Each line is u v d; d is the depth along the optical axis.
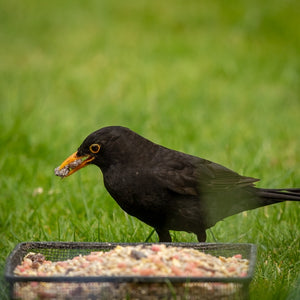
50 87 19.19
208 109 16.88
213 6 29.03
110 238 8.70
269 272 7.60
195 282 5.85
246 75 20.36
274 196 8.10
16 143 13.05
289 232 8.95
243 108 17.17
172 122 15.22
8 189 10.80
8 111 15.62
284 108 17.39
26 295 6.00
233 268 6.25
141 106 16.70
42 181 11.23
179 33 26.11
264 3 28.50
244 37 25.25
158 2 30.48
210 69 20.88
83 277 5.89
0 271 7.13
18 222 9.45
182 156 8.00
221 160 12.59
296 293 6.62
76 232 9.09
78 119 15.77
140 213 7.84
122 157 7.78
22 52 24.08
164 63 21.70
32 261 6.85
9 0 31.66
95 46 24.30
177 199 7.73
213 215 7.96
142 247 6.77
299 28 25.97
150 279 5.86
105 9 29.84
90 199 10.18
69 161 7.96
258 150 12.85
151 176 7.64
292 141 14.62
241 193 8.05
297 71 20.58
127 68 21.22
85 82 19.73
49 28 27.48
